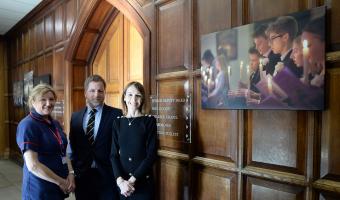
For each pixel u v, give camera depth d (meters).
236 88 1.56
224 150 1.67
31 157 1.58
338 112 1.21
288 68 1.34
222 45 1.64
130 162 1.64
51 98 1.76
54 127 1.81
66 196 1.82
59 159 1.77
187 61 1.90
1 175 4.59
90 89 2.00
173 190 2.03
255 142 1.51
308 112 1.30
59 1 3.77
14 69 5.84
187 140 1.90
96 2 2.94
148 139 1.65
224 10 1.68
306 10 1.28
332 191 1.22
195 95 1.86
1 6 4.30
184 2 1.93
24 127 1.63
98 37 3.45
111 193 1.95
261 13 1.49
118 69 3.23
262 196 1.48
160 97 2.14
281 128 1.40
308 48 1.27
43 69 4.36
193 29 1.86
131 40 3.01
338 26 1.21
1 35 6.18
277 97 1.38
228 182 1.65
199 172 1.84
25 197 1.67
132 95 1.72
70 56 3.54
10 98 6.12
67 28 3.58
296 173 1.35
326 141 1.25
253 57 1.48
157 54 2.17
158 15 2.16
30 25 4.88
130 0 2.42
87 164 1.97
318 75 1.24
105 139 1.98
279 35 1.37
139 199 1.59
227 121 1.66
